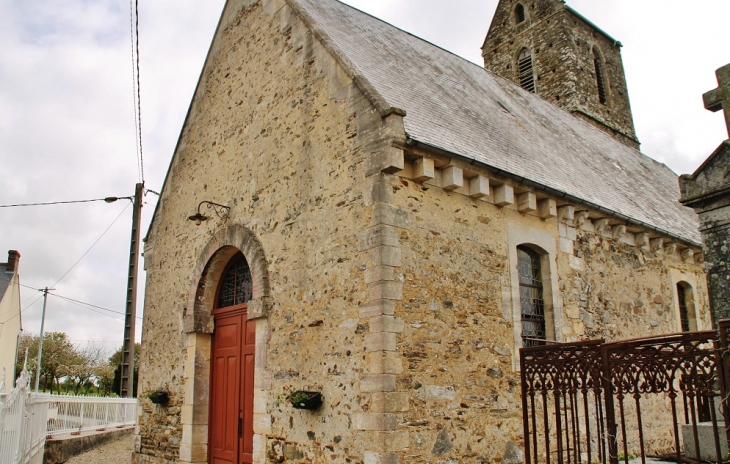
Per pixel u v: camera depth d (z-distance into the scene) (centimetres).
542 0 2000
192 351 984
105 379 3797
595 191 1016
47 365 3819
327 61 805
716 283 445
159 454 1031
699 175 459
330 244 734
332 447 671
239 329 932
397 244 672
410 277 675
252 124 952
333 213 738
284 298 798
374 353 637
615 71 2080
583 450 820
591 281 925
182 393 995
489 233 782
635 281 1015
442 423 658
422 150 694
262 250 859
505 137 962
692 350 418
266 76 940
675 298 1098
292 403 702
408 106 786
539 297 861
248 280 952
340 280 707
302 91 844
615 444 460
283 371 773
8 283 2889
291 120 855
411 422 630
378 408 618
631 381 458
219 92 1073
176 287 1086
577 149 1311
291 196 823
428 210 715
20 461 875
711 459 510
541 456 759
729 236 439
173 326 1067
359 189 704
